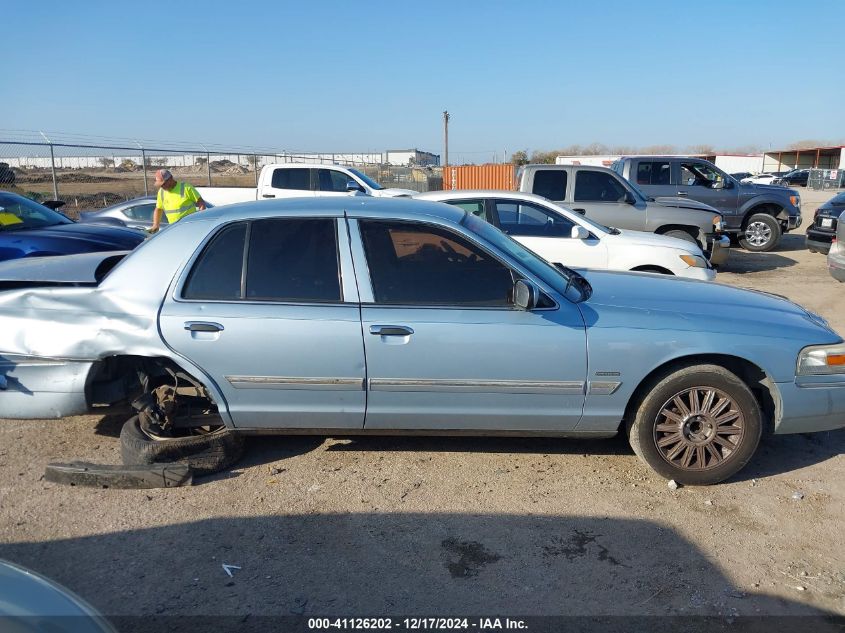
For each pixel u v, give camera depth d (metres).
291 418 4.06
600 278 4.74
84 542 3.49
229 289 3.99
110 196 19.59
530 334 3.90
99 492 4.00
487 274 4.03
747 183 14.13
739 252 14.44
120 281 4.05
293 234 4.06
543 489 4.06
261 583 3.16
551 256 7.96
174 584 3.15
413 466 4.34
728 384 3.98
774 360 4.01
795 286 10.70
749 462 4.48
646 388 4.06
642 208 10.65
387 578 3.20
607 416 4.04
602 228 8.17
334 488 4.05
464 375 3.92
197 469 4.16
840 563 3.34
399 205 4.30
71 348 3.97
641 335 3.94
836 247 10.09
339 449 4.58
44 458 4.46
